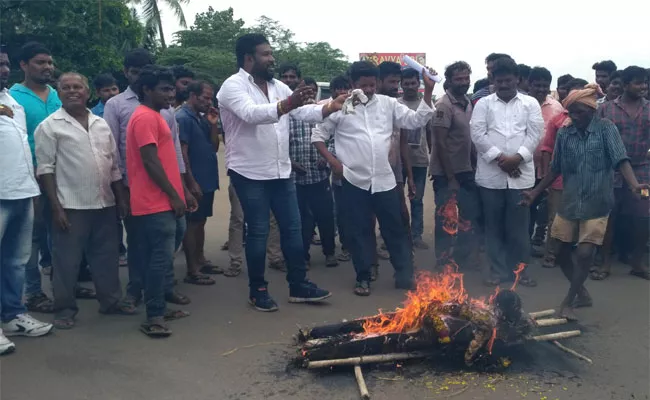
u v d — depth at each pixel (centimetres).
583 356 410
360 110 554
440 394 360
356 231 561
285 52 3631
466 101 630
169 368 401
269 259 666
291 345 439
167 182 448
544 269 647
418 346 398
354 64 553
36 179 482
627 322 480
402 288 579
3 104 438
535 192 520
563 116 646
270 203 521
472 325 387
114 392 367
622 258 662
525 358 407
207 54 3153
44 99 511
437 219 646
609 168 471
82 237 471
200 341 447
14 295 449
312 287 537
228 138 507
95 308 522
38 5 1616
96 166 468
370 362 392
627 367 398
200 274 601
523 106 577
